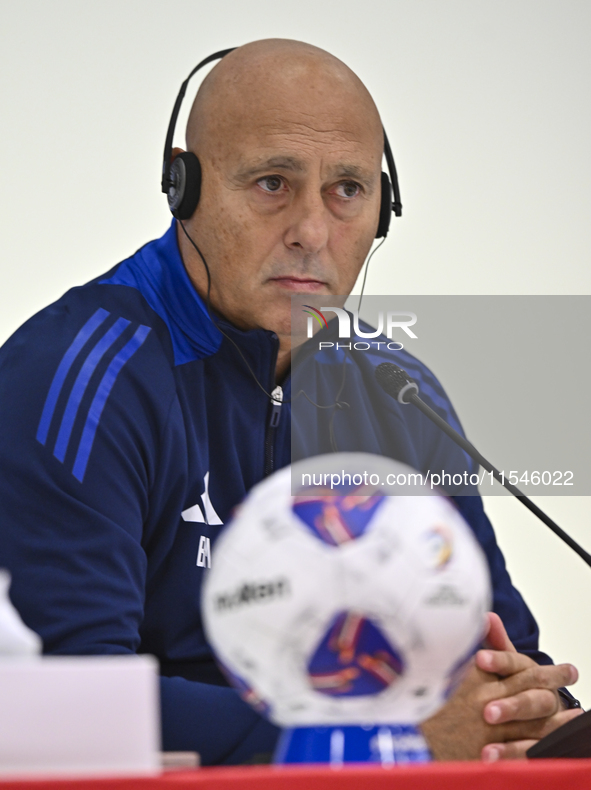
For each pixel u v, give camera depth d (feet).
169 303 17.44
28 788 5.22
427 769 5.41
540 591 23.03
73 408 15.08
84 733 5.49
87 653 12.60
